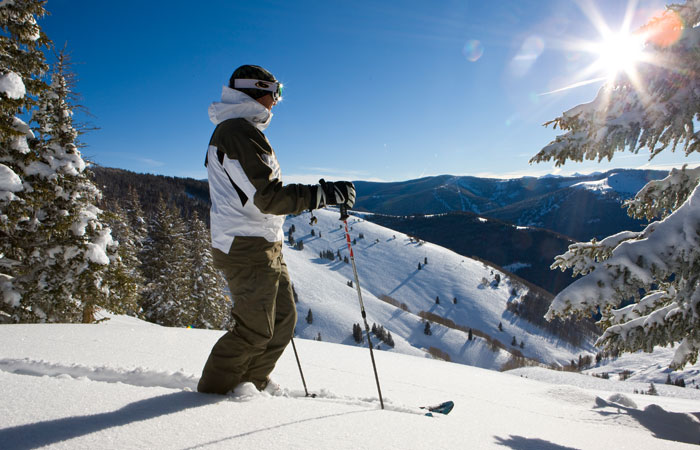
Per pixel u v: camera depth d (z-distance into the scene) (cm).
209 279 2877
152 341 346
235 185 171
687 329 367
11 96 722
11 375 160
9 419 120
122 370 204
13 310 884
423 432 157
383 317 11625
